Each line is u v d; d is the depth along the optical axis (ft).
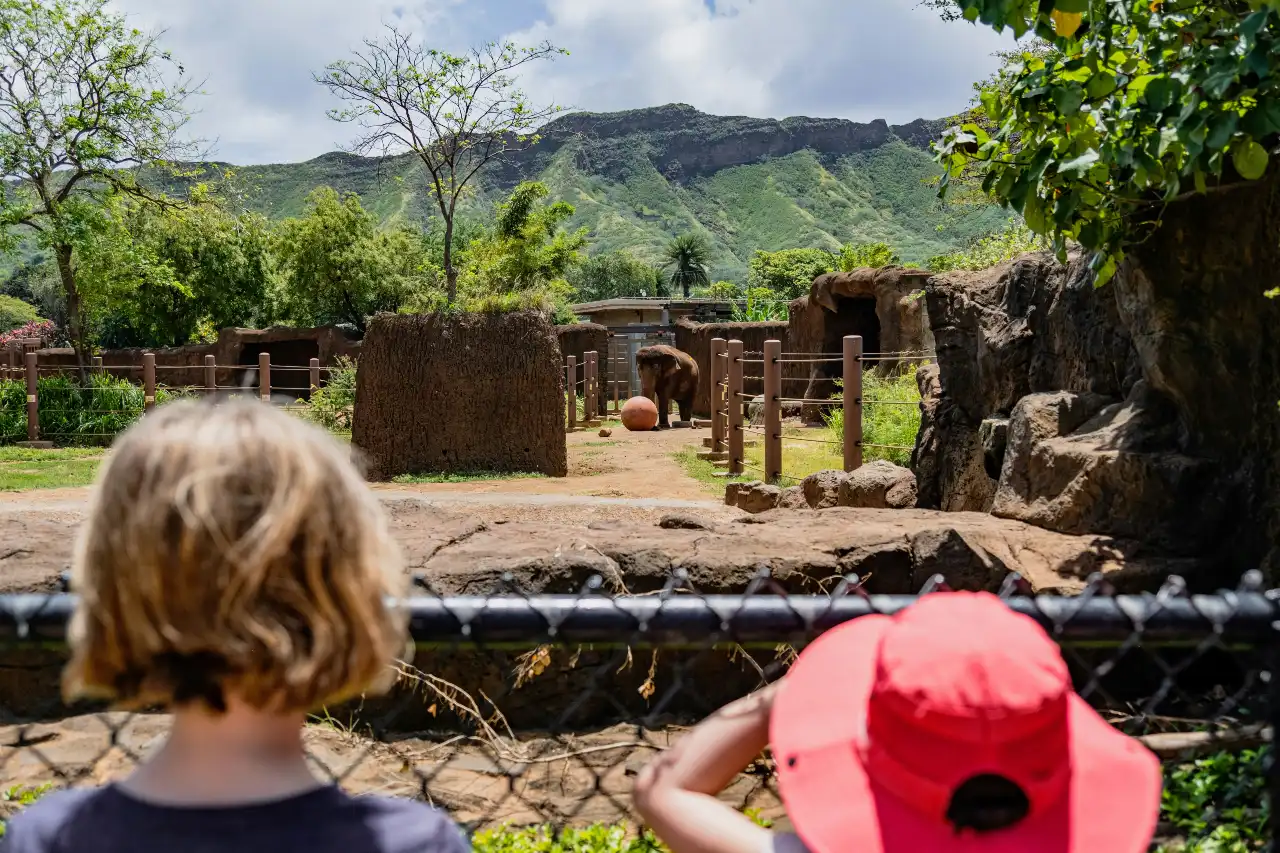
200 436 3.43
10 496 44.96
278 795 3.55
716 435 59.57
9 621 5.13
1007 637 3.85
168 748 3.63
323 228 160.97
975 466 28.27
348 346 131.64
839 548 16.44
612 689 15.24
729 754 4.63
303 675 3.34
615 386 115.75
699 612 5.42
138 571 3.25
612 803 11.75
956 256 72.33
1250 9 13.73
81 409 72.84
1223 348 17.21
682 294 489.26
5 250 81.87
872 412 55.01
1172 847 9.71
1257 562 16.29
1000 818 3.82
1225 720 11.62
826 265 276.62
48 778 11.85
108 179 84.07
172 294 150.61
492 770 12.94
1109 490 18.11
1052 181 16.66
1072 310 23.90
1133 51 14.88
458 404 53.88
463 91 91.45
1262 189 16.35
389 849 3.54
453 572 15.34
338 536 3.49
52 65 78.74
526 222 153.99
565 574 15.72
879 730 3.92
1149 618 5.46
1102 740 4.26
